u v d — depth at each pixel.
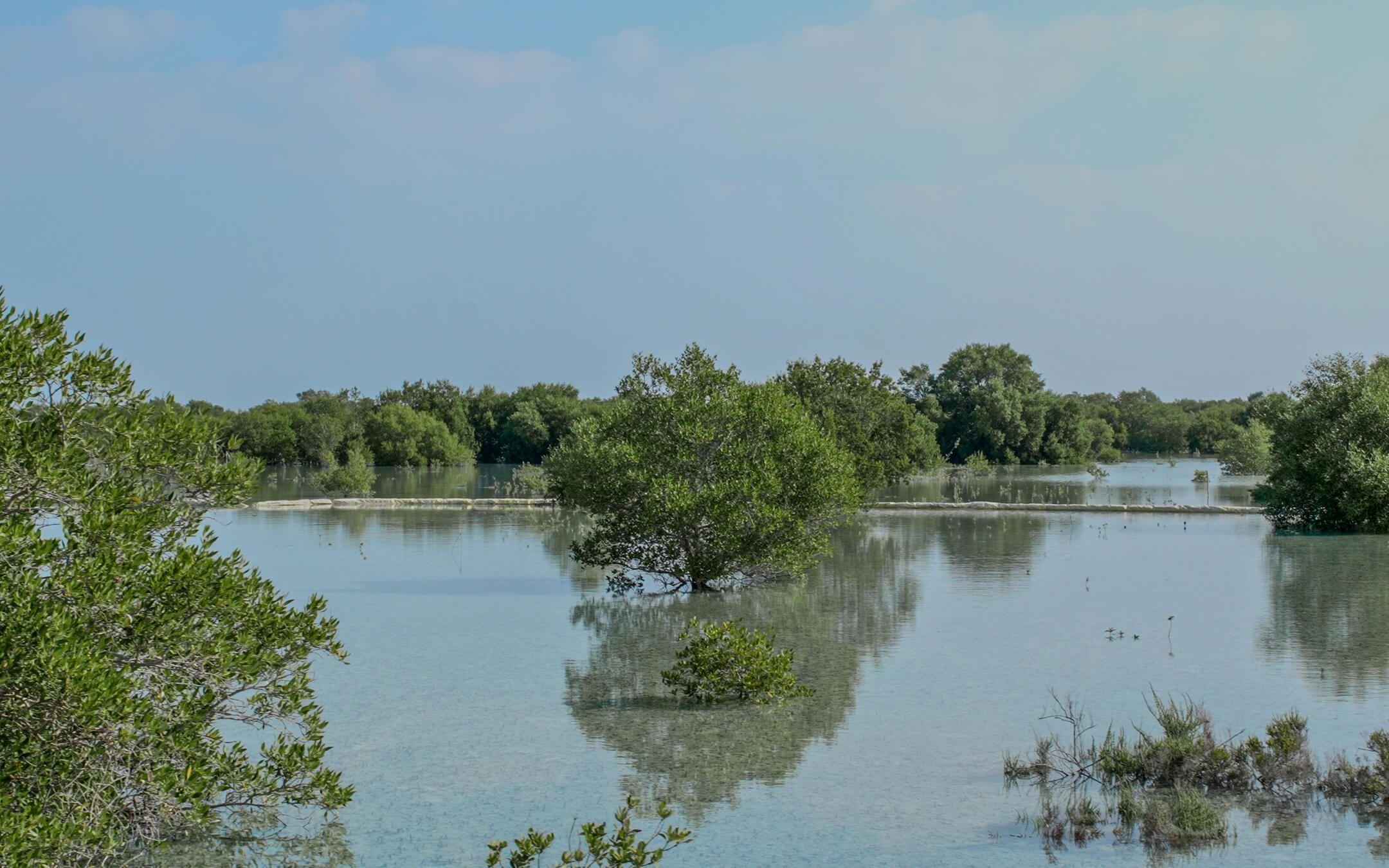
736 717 12.74
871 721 12.47
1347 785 9.70
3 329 7.62
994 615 19.53
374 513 42.72
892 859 8.41
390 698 13.76
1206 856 8.35
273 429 86.06
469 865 8.38
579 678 14.87
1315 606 19.91
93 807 7.22
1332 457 33.81
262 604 8.95
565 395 120.94
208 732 8.95
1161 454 124.62
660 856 7.59
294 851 8.70
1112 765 10.23
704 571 23.09
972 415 95.44
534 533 35.31
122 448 8.35
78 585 7.48
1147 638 17.03
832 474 24.53
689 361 25.36
